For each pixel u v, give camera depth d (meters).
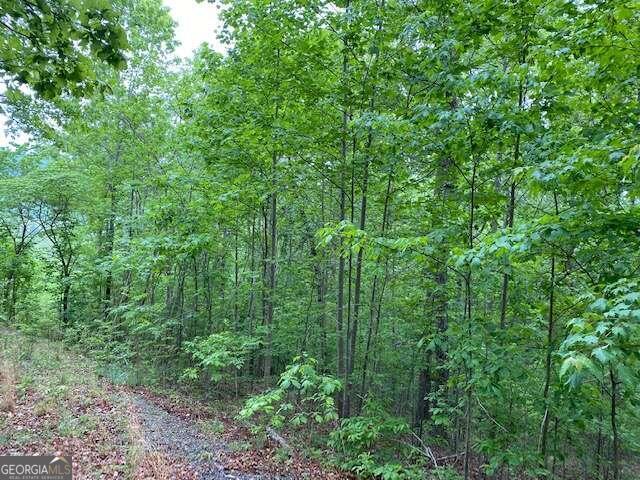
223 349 9.58
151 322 12.74
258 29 8.07
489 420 5.75
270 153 9.40
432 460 6.80
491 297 7.14
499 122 4.99
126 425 6.76
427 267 6.29
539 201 7.04
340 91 7.47
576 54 4.44
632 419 6.55
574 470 7.33
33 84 3.88
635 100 4.80
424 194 8.10
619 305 2.95
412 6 6.70
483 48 6.46
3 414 6.24
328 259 10.07
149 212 11.63
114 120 16.38
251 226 14.14
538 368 5.89
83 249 18.12
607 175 3.78
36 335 14.03
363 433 6.54
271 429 8.61
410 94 7.42
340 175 8.20
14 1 3.26
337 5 7.56
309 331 10.73
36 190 16.50
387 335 8.71
